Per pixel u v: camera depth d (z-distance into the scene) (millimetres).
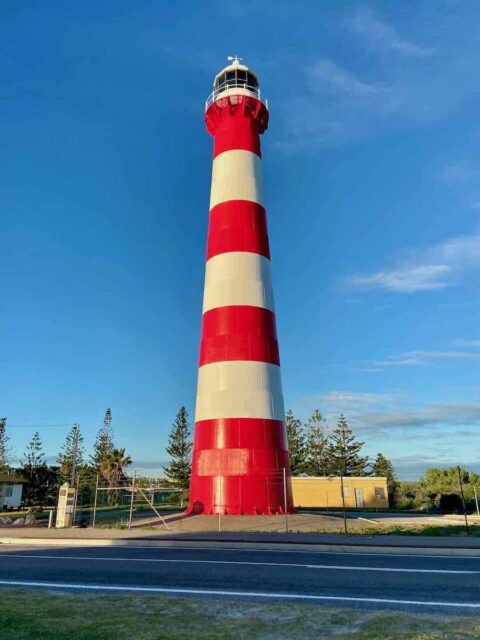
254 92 32875
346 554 15805
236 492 24391
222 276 28172
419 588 10266
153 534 20312
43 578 11320
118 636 6730
